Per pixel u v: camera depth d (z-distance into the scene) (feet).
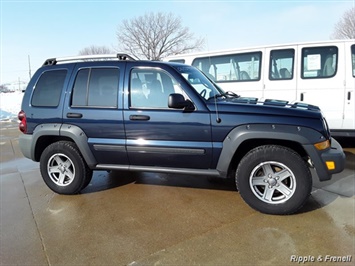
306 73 17.17
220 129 9.63
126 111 10.54
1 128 34.45
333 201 10.43
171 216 9.84
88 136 11.14
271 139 9.50
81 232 9.00
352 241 7.86
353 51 16.20
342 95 16.34
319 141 9.04
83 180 11.81
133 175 14.40
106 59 11.84
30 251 8.07
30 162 18.08
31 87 12.10
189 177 13.85
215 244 8.04
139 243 8.27
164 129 10.16
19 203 11.45
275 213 9.55
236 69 19.25
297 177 9.21
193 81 10.91
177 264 7.23
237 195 11.51
